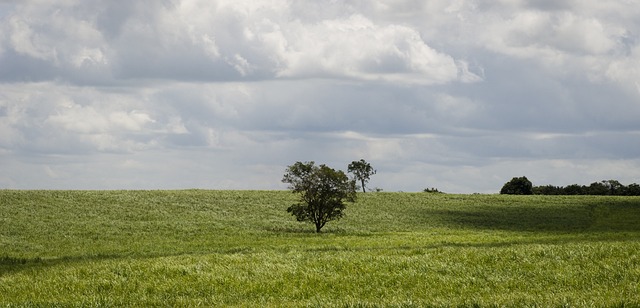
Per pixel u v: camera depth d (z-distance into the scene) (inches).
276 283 991.6
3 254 1854.1
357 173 5999.0
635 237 1887.3
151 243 2138.3
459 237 2176.4
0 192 3654.0
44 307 799.7
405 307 693.3
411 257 1155.3
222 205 3668.8
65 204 3361.2
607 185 6550.2
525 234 2455.7
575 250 1136.2
